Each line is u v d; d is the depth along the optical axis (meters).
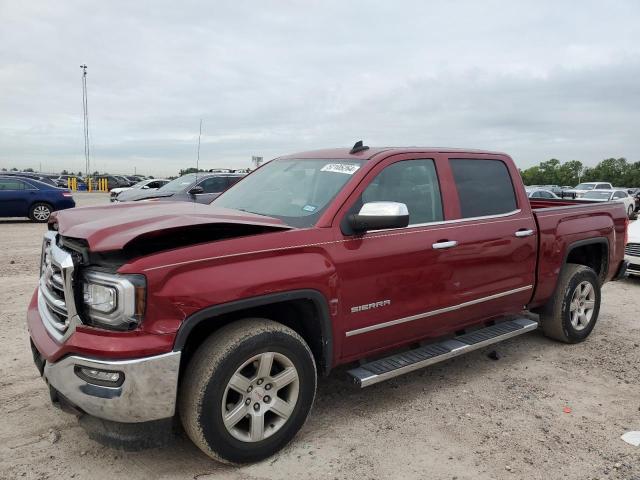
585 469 3.08
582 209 5.41
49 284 3.16
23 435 3.31
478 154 4.56
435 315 3.95
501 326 4.71
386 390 4.16
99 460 3.06
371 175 3.68
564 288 5.16
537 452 3.26
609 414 3.81
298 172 4.14
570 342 5.36
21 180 17.17
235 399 3.01
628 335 5.78
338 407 3.84
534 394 4.13
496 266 4.38
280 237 3.12
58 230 3.29
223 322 3.13
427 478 2.96
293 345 3.10
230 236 3.04
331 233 3.34
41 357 3.17
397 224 3.24
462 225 4.13
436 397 4.04
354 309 3.43
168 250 2.77
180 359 2.72
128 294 2.59
